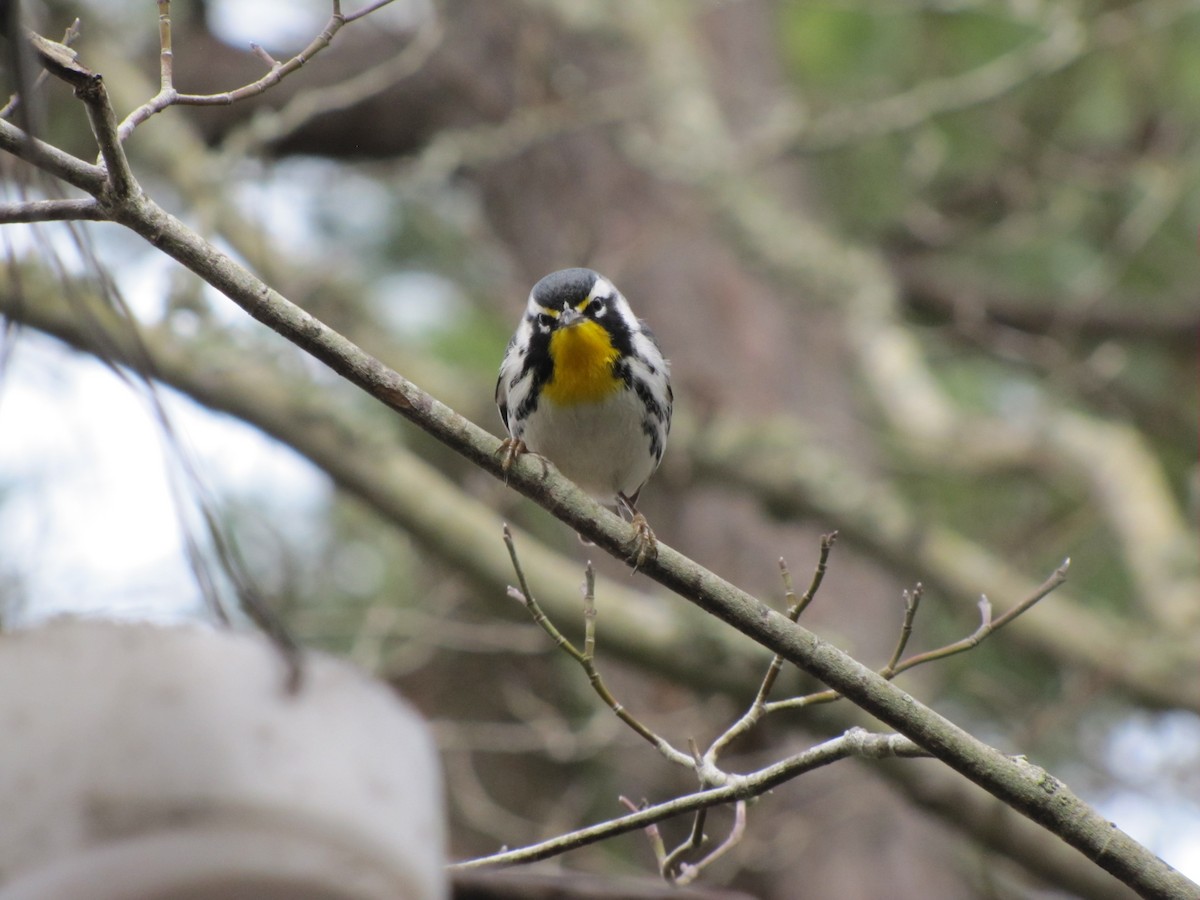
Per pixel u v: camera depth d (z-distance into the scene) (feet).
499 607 40.96
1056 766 43.52
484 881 15.46
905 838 41.50
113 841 10.67
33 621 12.67
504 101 50.90
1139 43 50.44
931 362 59.47
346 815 10.93
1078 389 48.62
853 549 45.21
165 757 10.82
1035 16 44.83
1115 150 51.90
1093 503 50.37
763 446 45.37
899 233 57.21
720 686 38.65
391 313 49.65
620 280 49.49
